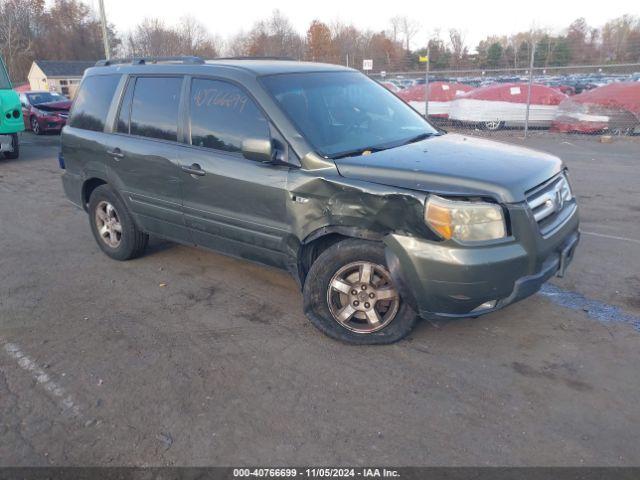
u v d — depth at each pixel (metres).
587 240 6.18
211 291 5.05
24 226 7.40
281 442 3.04
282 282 5.20
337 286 3.95
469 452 2.92
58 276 5.52
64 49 69.44
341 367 3.74
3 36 66.31
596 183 9.10
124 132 5.30
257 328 4.32
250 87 4.31
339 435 3.08
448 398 3.38
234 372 3.72
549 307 4.52
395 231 3.55
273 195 4.08
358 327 4.02
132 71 5.32
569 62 18.73
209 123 4.56
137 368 3.81
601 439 3.00
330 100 4.53
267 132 4.18
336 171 3.80
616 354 3.82
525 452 2.91
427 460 2.88
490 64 24.67
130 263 5.82
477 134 15.68
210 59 5.30
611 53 18.45
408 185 3.53
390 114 4.83
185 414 3.30
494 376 3.59
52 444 3.07
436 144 4.34
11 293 5.13
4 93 12.51
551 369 3.65
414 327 3.97
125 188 5.36
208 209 4.60
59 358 3.96
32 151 14.86
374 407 3.31
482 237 3.40
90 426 3.21
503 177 3.54
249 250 4.46
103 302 4.88
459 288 3.41
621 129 14.47
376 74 18.86
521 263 3.45
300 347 4.02
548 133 15.41
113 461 2.93
